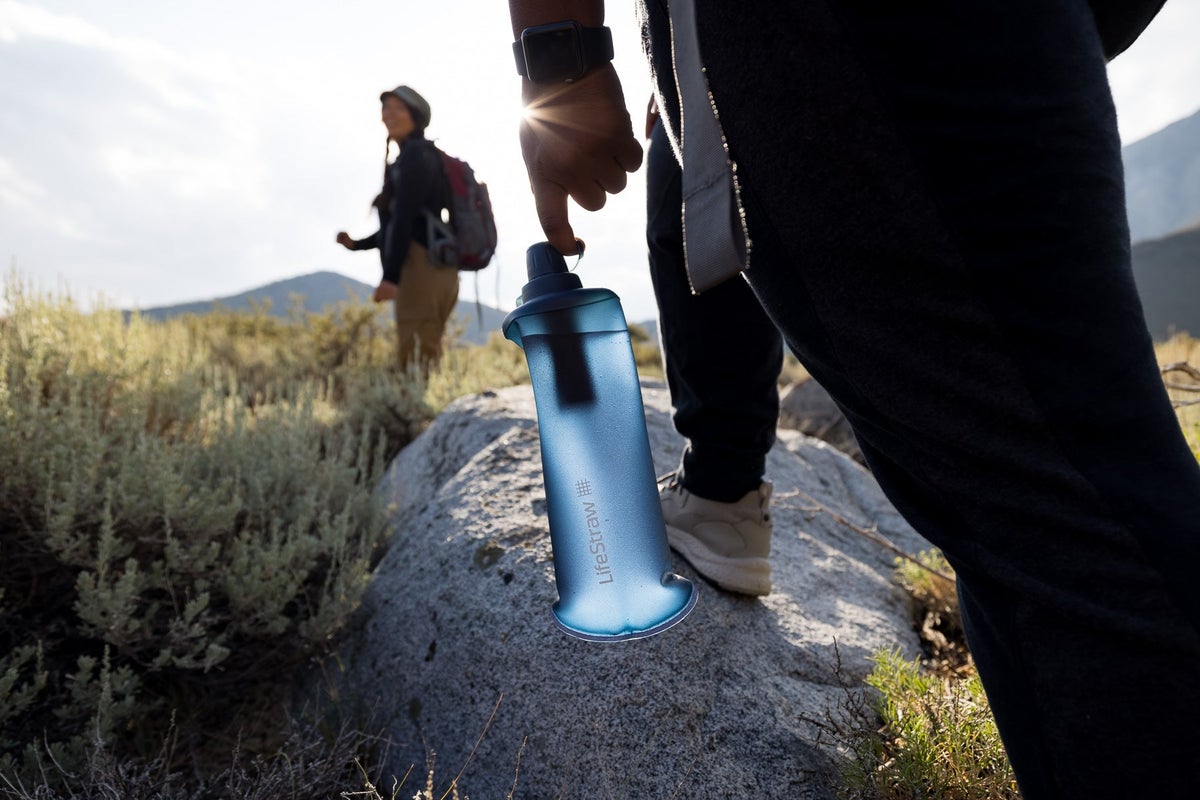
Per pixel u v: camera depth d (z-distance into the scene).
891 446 0.71
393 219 5.02
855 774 1.33
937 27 0.59
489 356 5.63
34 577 1.99
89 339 3.56
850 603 2.13
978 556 0.66
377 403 4.11
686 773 1.38
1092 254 0.60
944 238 0.61
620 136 1.00
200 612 2.03
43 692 1.85
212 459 2.57
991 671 0.68
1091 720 0.59
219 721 1.93
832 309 0.67
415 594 2.02
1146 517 0.57
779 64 0.64
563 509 0.97
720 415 1.49
